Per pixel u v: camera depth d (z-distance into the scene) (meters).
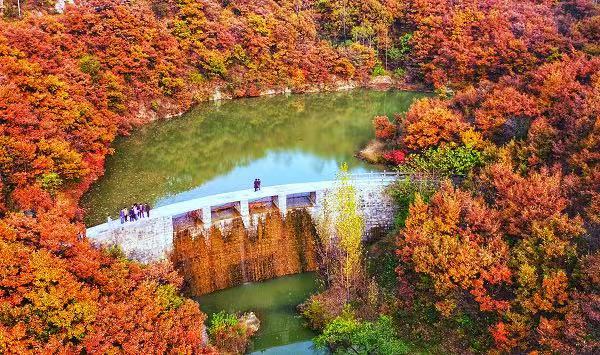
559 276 33.31
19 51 63.66
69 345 29.70
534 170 46.31
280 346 40.06
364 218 52.22
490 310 36.16
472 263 36.94
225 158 73.19
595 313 30.53
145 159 71.12
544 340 31.77
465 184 47.75
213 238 47.78
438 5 132.62
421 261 39.31
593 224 36.47
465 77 114.00
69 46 78.44
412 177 51.72
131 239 43.34
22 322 29.00
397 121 76.88
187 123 92.12
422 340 38.69
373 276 46.06
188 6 111.88
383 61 139.12
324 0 141.00
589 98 50.66
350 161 71.31
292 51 125.56
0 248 31.34
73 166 52.97
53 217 36.31
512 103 58.25
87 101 69.12
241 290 47.94
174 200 56.84
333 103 112.12
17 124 50.22
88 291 32.66
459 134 58.62
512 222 39.25
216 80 114.00
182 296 40.88
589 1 111.06
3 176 43.97
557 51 93.94
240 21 120.12
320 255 49.38
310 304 43.38
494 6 120.00
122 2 97.62
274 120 95.62
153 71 95.75
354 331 36.72
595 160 43.22
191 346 33.84
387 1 142.62
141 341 32.12
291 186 51.88
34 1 92.69
